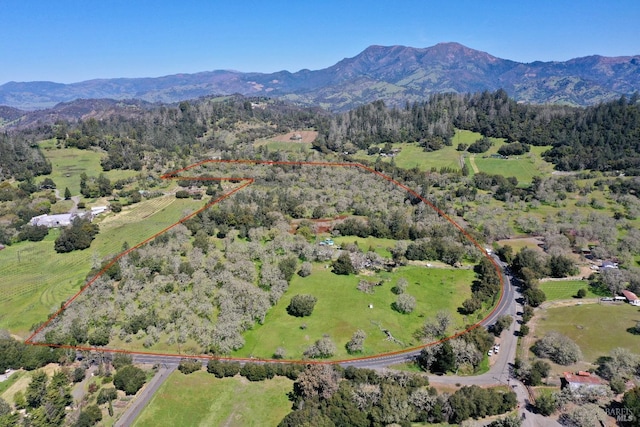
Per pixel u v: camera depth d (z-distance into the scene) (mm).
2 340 125750
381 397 103125
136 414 103875
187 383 114062
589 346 130000
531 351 130000
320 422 94438
